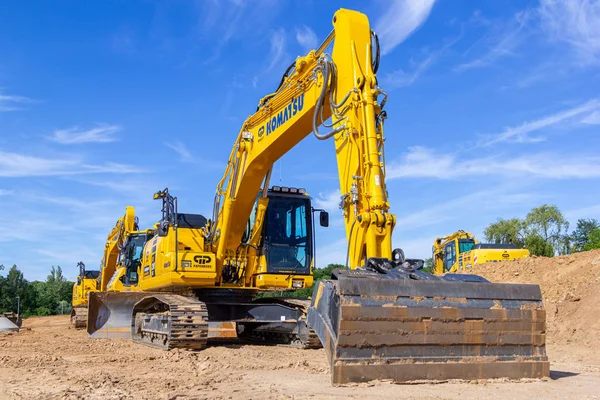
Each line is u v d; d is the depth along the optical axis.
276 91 11.96
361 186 8.47
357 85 8.96
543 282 18.58
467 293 7.19
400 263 7.88
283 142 11.80
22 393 7.13
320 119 10.41
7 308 64.88
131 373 8.97
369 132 8.62
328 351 6.88
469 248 32.84
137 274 20.06
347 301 6.66
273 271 14.13
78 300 30.11
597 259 17.86
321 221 14.79
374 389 6.44
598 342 12.80
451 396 6.16
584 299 15.11
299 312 14.08
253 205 13.59
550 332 14.49
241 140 13.18
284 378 8.12
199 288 14.38
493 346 7.21
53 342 15.75
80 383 7.86
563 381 7.43
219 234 14.09
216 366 9.67
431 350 6.93
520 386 6.84
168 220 14.30
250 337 16.55
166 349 13.02
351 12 9.55
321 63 9.99
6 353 12.52
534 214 50.44
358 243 8.19
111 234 24.81
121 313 17.28
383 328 6.74
